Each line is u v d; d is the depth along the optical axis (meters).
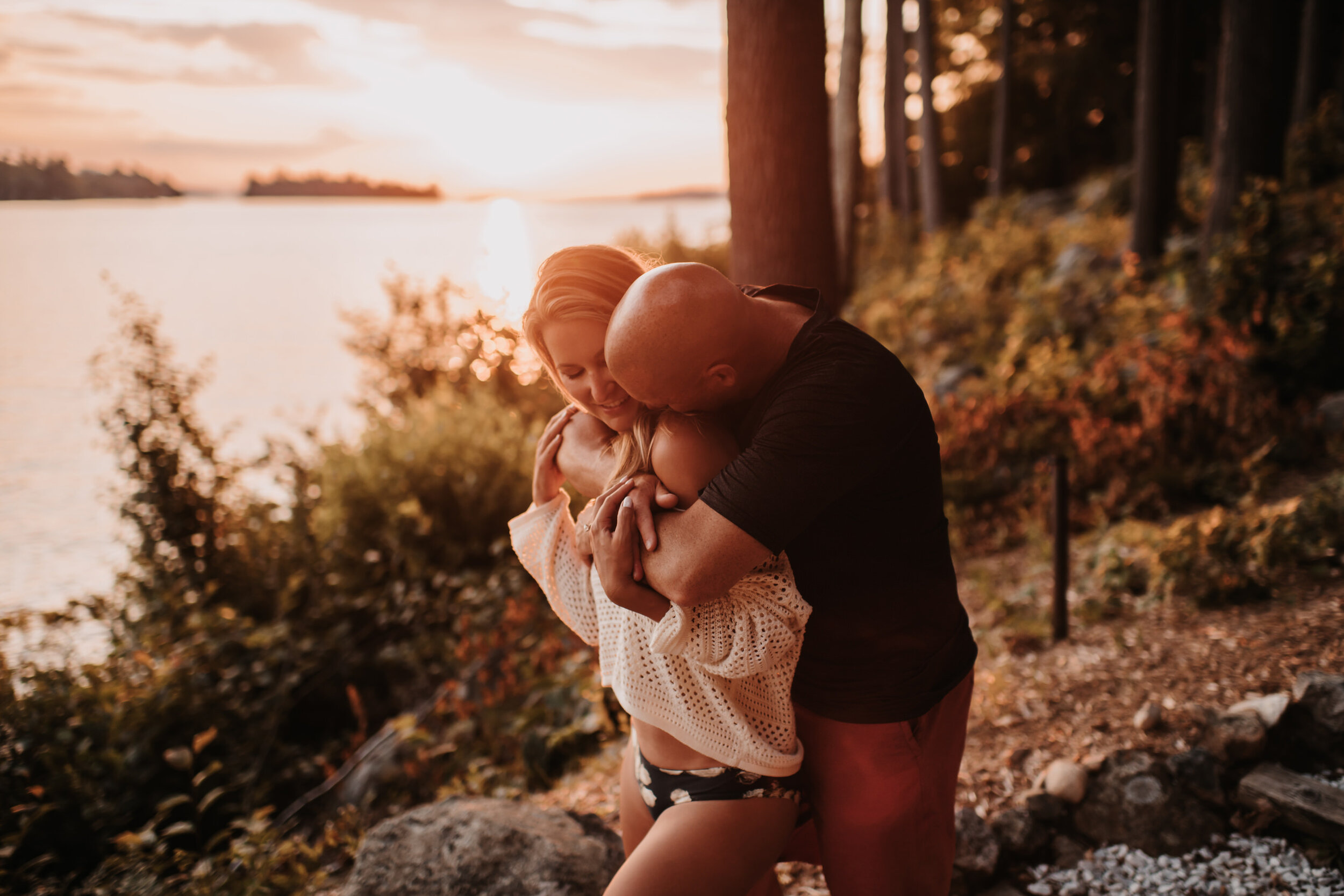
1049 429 6.15
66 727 3.93
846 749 1.43
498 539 5.81
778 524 1.19
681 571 1.22
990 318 10.13
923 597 1.37
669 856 1.36
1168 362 6.32
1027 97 30.08
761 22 3.56
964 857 2.39
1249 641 3.22
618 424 1.39
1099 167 28.56
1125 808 2.48
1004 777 2.76
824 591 1.34
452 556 5.58
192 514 5.61
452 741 4.05
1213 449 5.46
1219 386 5.91
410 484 5.90
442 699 4.45
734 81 3.69
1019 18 25.98
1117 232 13.75
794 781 1.45
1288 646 3.12
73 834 3.58
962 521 5.50
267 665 4.69
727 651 1.31
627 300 1.22
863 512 1.29
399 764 3.96
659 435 1.30
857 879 1.49
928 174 19.11
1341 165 11.08
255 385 15.35
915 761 1.44
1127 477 5.26
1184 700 2.94
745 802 1.38
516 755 3.86
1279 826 2.40
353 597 5.38
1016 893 2.35
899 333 10.86
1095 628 3.73
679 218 117.00
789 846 1.68
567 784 3.44
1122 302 8.50
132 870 3.17
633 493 1.30
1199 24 18.91
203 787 3.98
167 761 3.69
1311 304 6.43
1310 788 2.40
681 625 1.28
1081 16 24.64
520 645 4.66
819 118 3.68
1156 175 10.60
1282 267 6.89
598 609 1.56
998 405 6.36
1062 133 29.62
